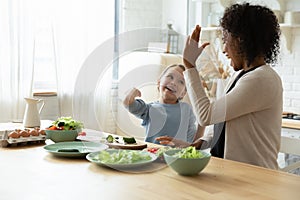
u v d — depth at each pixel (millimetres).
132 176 1629
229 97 1980
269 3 4078
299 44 3963
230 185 1527
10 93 3951
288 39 3973
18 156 1944
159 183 1542
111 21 4621
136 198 1372
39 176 1620
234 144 2033
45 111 4234
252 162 2021
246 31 2066
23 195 1397
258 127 2027
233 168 1773
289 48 3996
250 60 2111
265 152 2037
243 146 2029
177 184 1530
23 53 3992
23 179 1579
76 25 4371
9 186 1493
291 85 4047
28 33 4004
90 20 4477
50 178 1595
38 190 1451
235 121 2033
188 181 1571
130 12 4832
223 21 2152
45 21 4211
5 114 3945
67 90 4324
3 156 1941
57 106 4320
